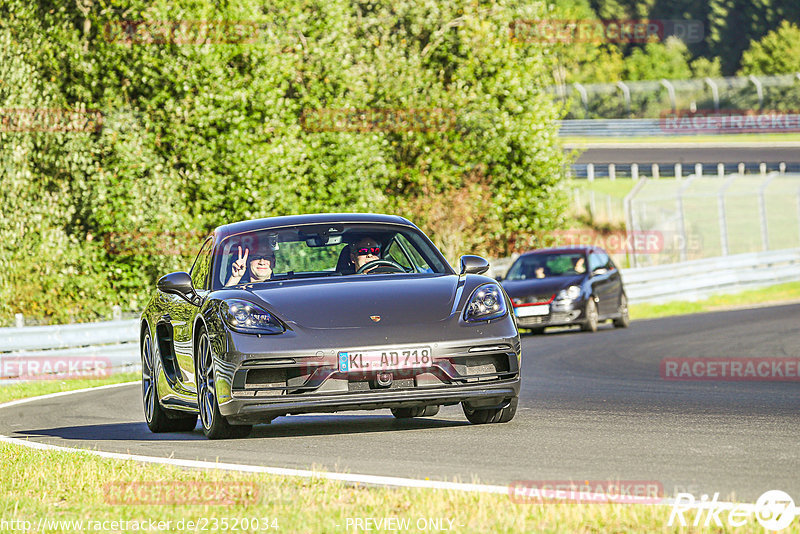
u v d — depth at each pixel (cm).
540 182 8881
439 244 8356
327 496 1508
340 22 7881
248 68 7350
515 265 6456
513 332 2244
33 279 6525
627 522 1279
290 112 7544
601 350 4800
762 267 9331
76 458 1997
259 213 7156
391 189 8588
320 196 7656
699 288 8412
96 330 5000
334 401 2109
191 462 1925
